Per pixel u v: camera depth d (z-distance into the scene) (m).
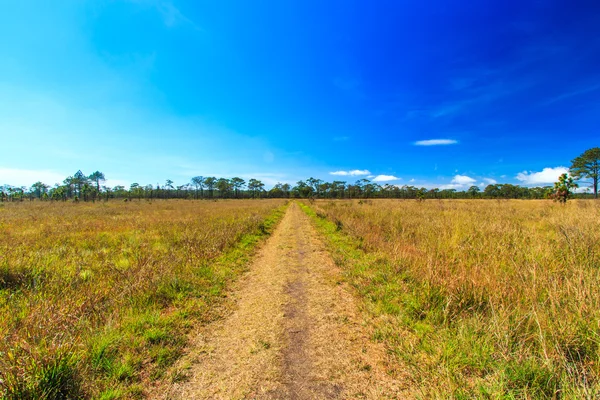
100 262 6.41
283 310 4.45
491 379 2.45
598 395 2.07
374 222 12.38
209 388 2.66
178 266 6.12
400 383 2.68
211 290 5.25
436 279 4.50
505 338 2.88
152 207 29.86
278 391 2.61
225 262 7.21
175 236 9.59
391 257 6.79
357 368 2.93
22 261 5.74
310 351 3.27
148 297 4.57
